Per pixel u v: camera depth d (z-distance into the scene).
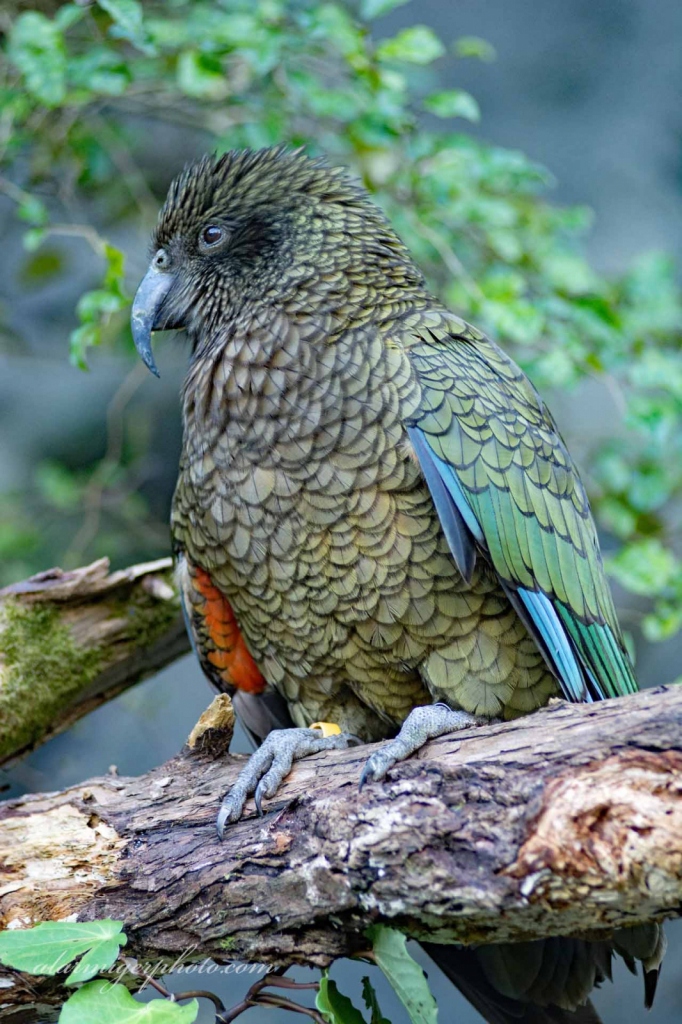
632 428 10.12
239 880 5.52
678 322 11.27
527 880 4.66
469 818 4.88
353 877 5.15
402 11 19.17
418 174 10.34
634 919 4.70
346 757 6.03
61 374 17.28
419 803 5.02
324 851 5.29
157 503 16.94
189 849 5.81
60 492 13.43
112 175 12.56
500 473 7.02
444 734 6.33
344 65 10.57
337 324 7.09
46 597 8.12
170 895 5.68
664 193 19.02
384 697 7.36
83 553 14.53
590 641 7.58
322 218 7.55
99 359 15.66
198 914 5.60
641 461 11.43
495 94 19.44
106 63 9.58
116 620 8.42
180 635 8.82
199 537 7.46
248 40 9.30
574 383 10.33
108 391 17.17
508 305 9.68
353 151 10.55
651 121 19.38
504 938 5.25
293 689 7.76
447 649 6.90
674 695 4.80
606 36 19.59
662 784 4.48
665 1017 15.57
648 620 10.06
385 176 10.62
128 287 12.20
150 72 10.23
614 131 19.27
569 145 19.22
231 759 6.39
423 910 5.02
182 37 9.49
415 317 7.32
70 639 8.26
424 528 6.72
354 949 5.45
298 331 7.07
